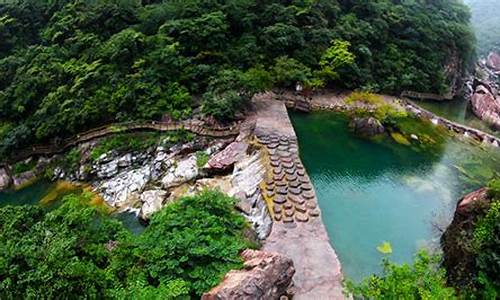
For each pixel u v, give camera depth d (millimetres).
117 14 34375
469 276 13672
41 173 28906
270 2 35000
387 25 38469
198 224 14234
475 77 49094
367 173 23781
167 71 29891
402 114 31125
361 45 35656
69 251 11875
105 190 25359
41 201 25938
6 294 10492
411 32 39719
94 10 35125
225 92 27688
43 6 39281
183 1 33750
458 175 24203
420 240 18234
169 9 33469
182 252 12750
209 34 30906
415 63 38781
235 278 11914
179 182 24047
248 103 28531
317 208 17953
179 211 15188
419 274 10602
